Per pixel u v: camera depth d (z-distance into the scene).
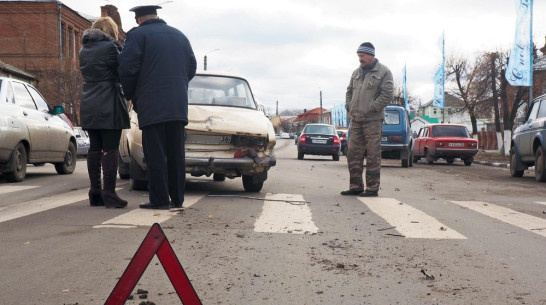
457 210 7.84
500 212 7.68
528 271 4.41
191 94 9.86
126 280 2.54
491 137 62.06
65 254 4.63
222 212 7.01
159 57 6.80
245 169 9.00
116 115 6.95
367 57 9.38
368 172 9.47
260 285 3.92
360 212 7.35
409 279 4.13
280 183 12.00
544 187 12.70
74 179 12.13
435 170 20.36
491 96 46.41
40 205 7.40
